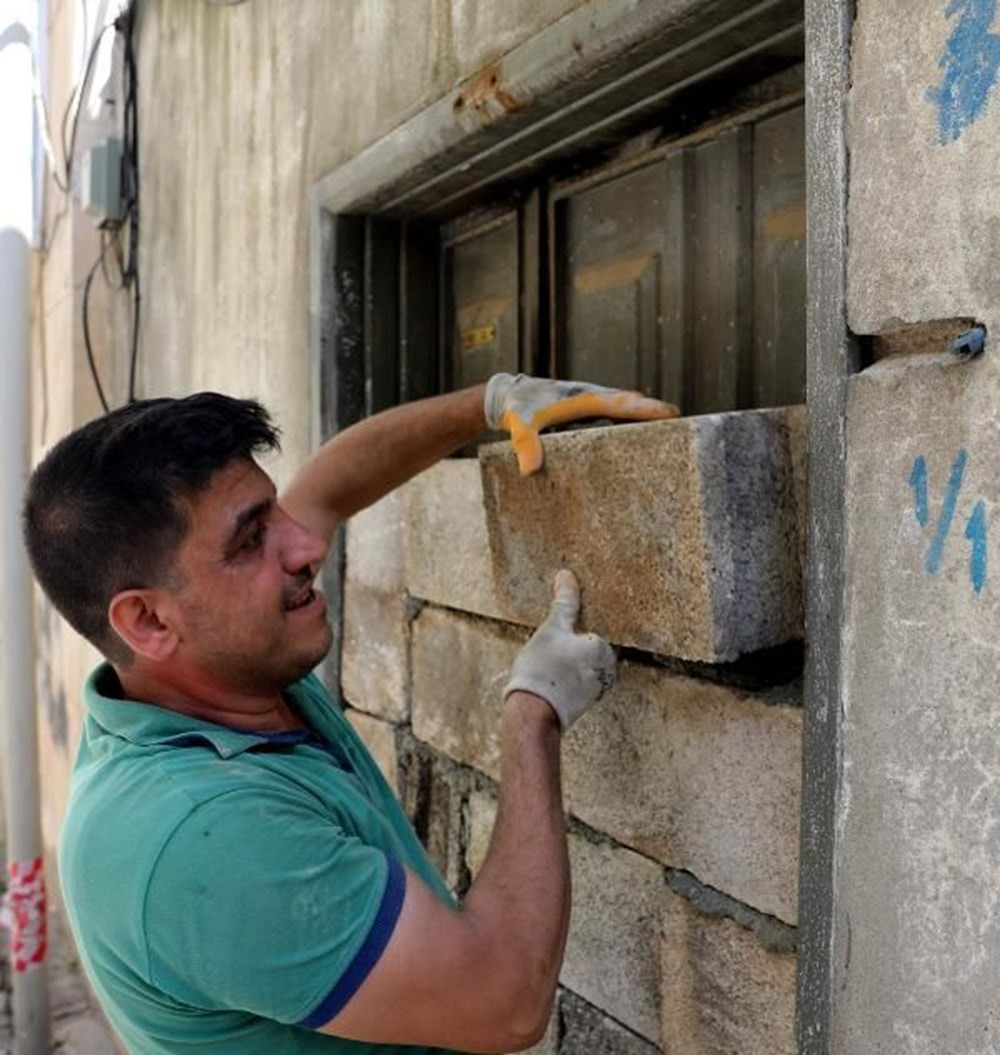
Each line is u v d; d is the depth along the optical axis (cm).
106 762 116
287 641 120
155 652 118
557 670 127
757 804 123
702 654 116
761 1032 125
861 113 98
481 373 222
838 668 102
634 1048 147
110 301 410
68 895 114
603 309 189
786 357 155
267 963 100
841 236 101
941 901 92
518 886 110
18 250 381
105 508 112
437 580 191
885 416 97
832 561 103
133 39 363
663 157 173
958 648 90
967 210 89
